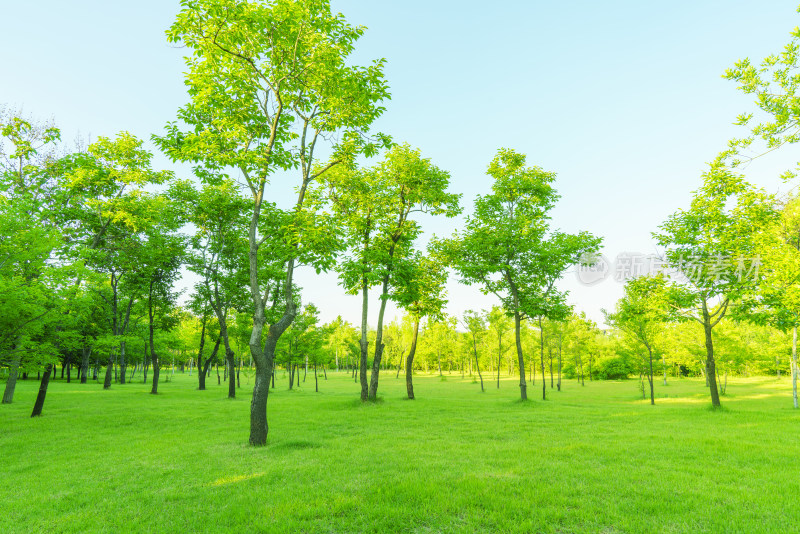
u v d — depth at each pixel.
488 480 7.58
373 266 23.05
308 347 41.47
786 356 33.88
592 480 7.61
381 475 8.04
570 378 67.00
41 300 13.30
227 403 23.12
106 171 22.44
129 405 21.70
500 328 42.69
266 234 14.03
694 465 8.68
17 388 33.12
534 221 25.41
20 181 18.22
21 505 6.71
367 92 13.52
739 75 12.72
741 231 18.12
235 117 13.15
